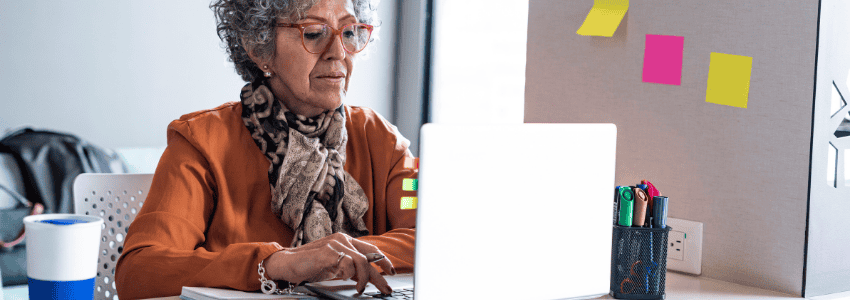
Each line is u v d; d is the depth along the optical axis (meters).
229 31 1.43
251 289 1.05
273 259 1.04
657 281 1.11
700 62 1.34
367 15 1.47
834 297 1.25
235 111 1.40
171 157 1.30
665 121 1.39
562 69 1.56
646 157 1.43
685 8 1.35
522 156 0.96
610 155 1.06
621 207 1.10
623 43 1.45
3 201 2.58
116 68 3.49
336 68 1.36
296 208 1.35
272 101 1.37
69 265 0.77
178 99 3.69
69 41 3.35
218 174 1.31
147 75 3.58
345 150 1.48
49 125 3.31
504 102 4.16
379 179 1.50
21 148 2.72
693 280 1.33
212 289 1.05
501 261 0.96
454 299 0.92
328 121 1.42
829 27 1.20
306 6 1.32
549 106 1.59
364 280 1.02
